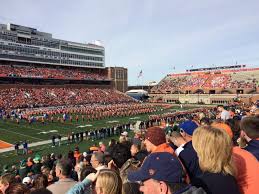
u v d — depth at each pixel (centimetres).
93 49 13338
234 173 350
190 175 445
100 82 12431
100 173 448
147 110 7819
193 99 11719
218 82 11794
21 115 6175
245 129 499
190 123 614
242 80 11338
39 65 11306
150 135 534
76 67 12938
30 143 4003
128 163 613
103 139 4216
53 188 596
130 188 470
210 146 347
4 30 9831
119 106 8912
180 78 13362
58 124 5597
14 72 9406
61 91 10150
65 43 12088
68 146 3788
